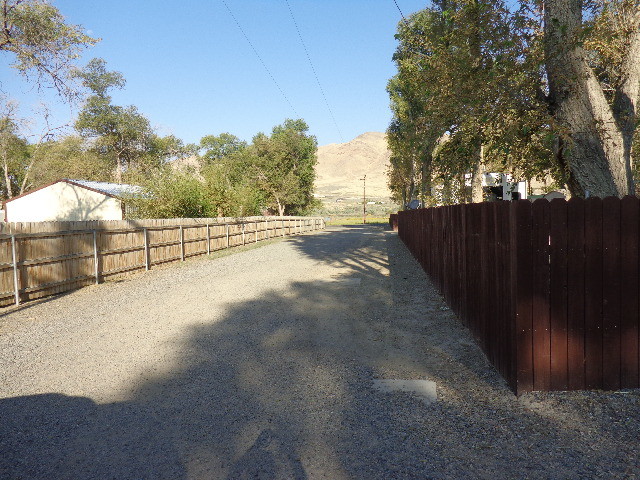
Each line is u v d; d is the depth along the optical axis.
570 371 4.12
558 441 3.29
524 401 3.98
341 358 5.51
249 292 9.88
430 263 10.85
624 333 4.09
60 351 5.86
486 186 17.27
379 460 3.16
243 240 24.86
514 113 7.27
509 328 4.34
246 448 3.38
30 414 4.00
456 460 3.12
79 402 4.26
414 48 12.59
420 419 3.78
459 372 4.88
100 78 46.75
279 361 5.43
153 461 3.21
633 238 4.06
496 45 7.04
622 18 6.70
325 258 16.70
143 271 13.95
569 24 6.15
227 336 6.50
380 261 15.34
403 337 6.32
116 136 59.03
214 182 26.23
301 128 69.06
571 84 6.10
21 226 8.97
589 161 6.14
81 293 10.10
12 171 49.88
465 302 6.62
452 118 8.45
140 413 4.02
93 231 11.38
